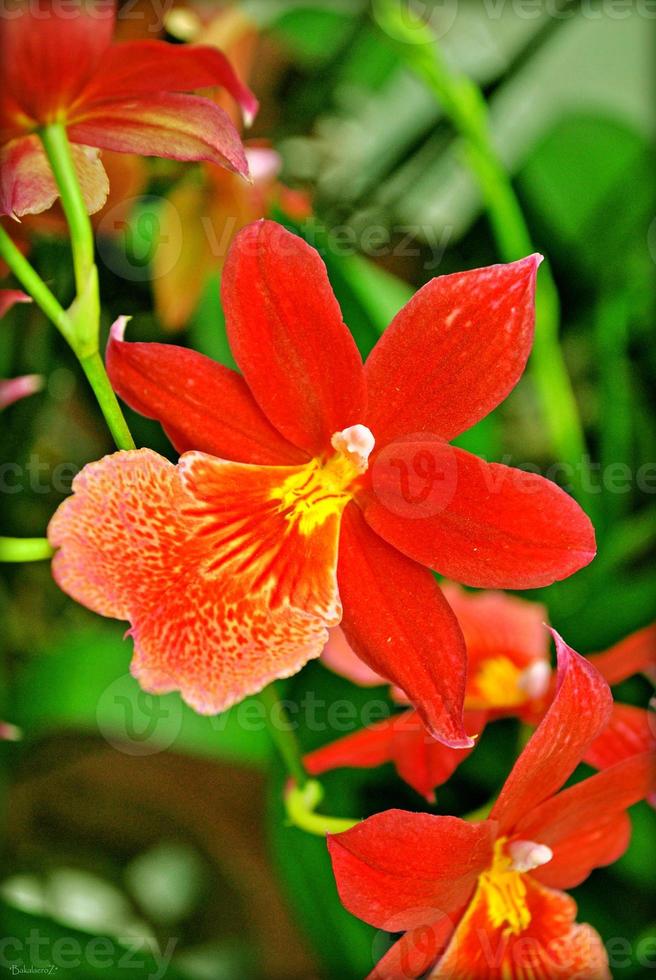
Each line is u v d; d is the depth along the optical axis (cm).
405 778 24
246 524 22
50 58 21
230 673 21
